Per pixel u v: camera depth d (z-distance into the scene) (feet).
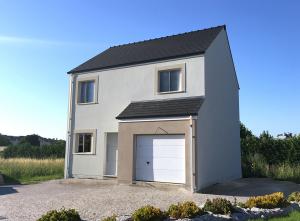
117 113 64.18
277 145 78.43
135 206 37.55
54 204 38.99
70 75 70.85
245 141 83.20
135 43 77.51
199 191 49.80
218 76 63.10
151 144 55.11
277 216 32.12
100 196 44.27
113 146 65.00
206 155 54.44
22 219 31.48
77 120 68.69
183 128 51.62
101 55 75.97
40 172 77.87
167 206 37.52
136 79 62.85
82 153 67.05
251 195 46.52
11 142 262.06
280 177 68.90
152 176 54.24
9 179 68.33
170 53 60.44
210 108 57.72
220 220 28.63
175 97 58.03
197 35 67.77
